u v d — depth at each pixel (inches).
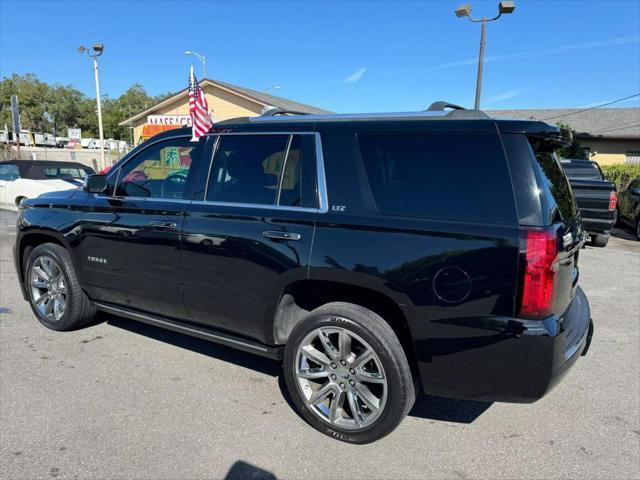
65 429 117.3
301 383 120.2
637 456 112.2
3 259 300.2
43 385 139.2
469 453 112.5
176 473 102.7
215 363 157.2
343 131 118.4
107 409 127.0
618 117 1192.8
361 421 113.2
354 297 118.8
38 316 184.7
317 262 113.0
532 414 130.7
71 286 171.8
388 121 114.4
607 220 382.6
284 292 121.8
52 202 174.6
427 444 115.9
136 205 148.9
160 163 149.9
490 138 102.6
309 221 115.5
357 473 104.4
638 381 151.0
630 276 294.8
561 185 116.0
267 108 150.4
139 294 150.2
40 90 3486.7
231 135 135.9
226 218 128.5
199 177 139.0
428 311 102.3
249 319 127.5
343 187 114.7
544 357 95.3
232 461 107.3
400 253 104.6
